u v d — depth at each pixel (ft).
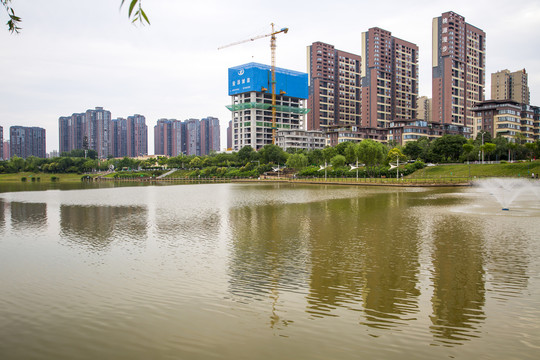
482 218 135.54
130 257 87.40
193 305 57.88
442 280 67.46
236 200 223.71
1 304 59.67
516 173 332.60
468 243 95.86
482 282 66.18
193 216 153.89
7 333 50.01
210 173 616.80
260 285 66.44
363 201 202.39
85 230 124.26
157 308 56.95
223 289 64.69
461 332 47.91
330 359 42.22
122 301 60.03
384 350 43.93
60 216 159.94
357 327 49.75
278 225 128.06
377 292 62.18
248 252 90.12
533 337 46.26
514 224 122.42
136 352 44.68
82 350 45.47
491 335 46.96
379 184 338.34
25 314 55.72
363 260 81.35
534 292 61.11
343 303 57.82
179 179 606.55
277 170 553.23
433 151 481.87
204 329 49.90
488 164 373.40
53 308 57.77
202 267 78.07
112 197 258.98
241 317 53.36
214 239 106.32
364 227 121.19
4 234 118.73
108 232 119.85
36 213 171.53
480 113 607.37
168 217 151.74
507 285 64.49
